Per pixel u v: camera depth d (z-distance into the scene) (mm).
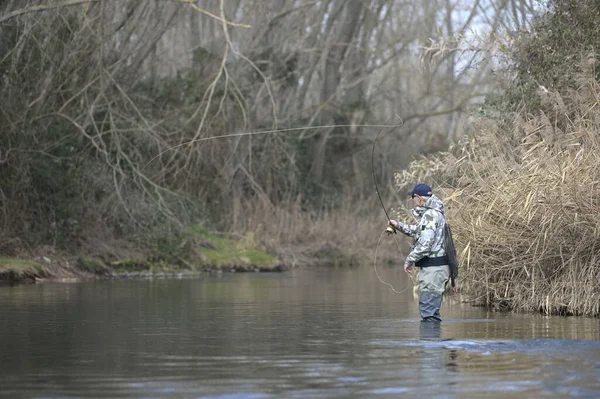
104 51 63094
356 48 98250
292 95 91125
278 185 85125
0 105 55875
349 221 84438
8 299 39438
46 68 58812
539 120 37156
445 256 29703
